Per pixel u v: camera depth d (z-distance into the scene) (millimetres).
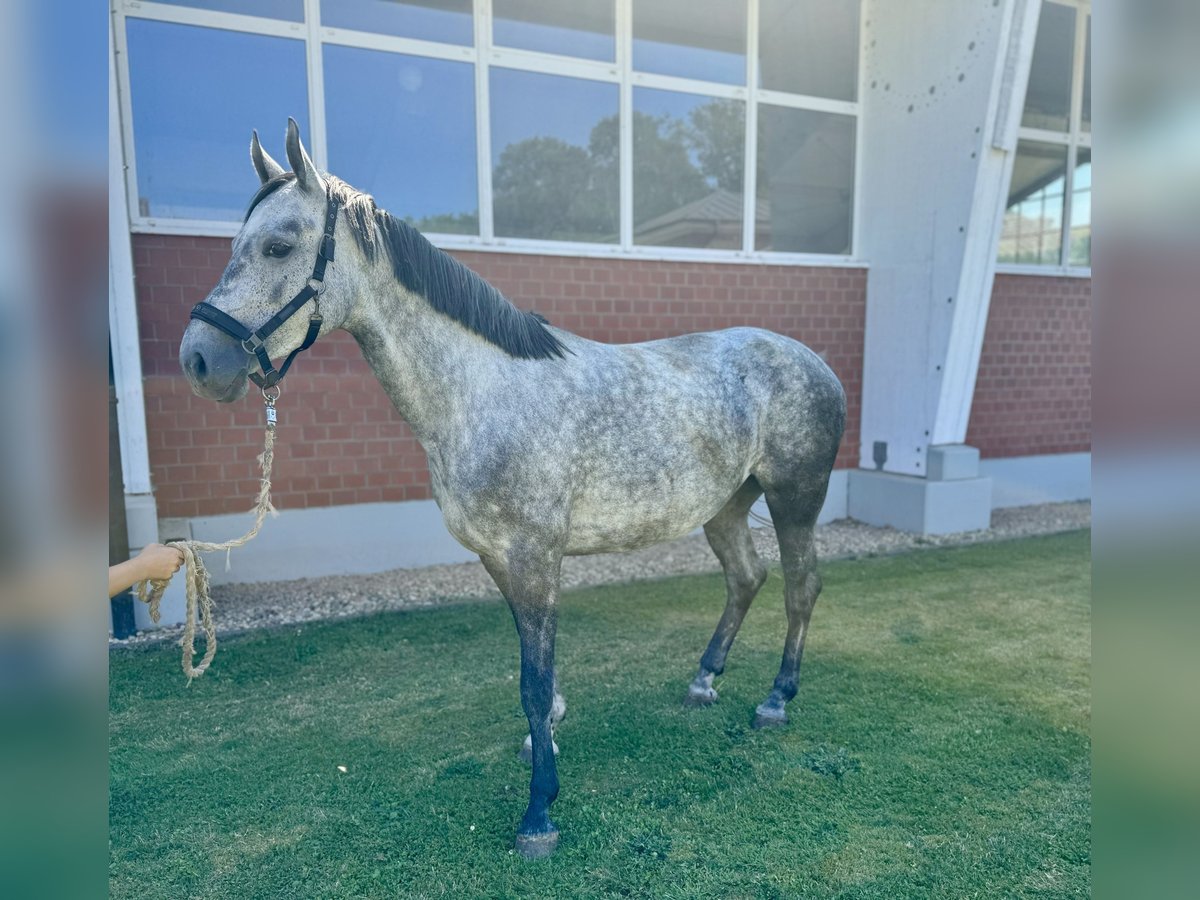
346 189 1861
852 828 2080
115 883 1881
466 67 4699
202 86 4172
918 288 5699
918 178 5621
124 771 2414
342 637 3621
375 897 1832
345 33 4375
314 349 4461
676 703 2885
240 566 4414
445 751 2539
